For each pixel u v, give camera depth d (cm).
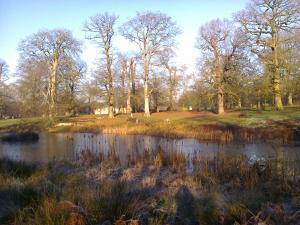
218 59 4194
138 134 3278
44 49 4666
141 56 4781
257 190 923
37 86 4691
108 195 739
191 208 749
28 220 631
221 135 2567
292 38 3694
